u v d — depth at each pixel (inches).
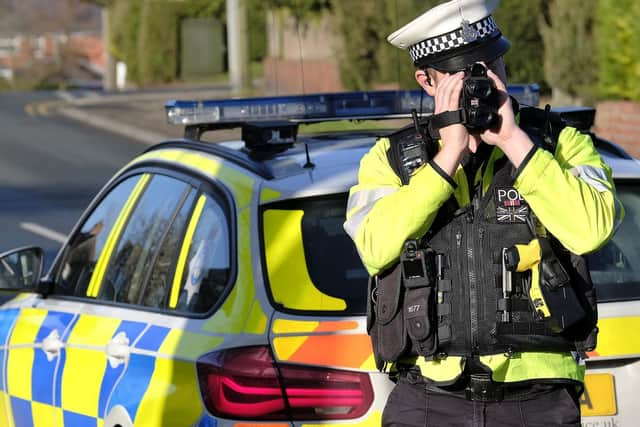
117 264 612.1
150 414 523.2
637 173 549.0
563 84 2138.3
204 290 526.3
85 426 586.2
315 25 3695.9
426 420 414.6
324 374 473.7
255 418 477.4
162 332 536.4
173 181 592.1
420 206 398.6
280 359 478.6
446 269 407.8
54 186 2519.7
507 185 408.8
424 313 402.3
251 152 570.6
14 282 662.5
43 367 636.7
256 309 493.7
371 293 421.7
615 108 2010.3
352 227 417.1
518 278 404.2
